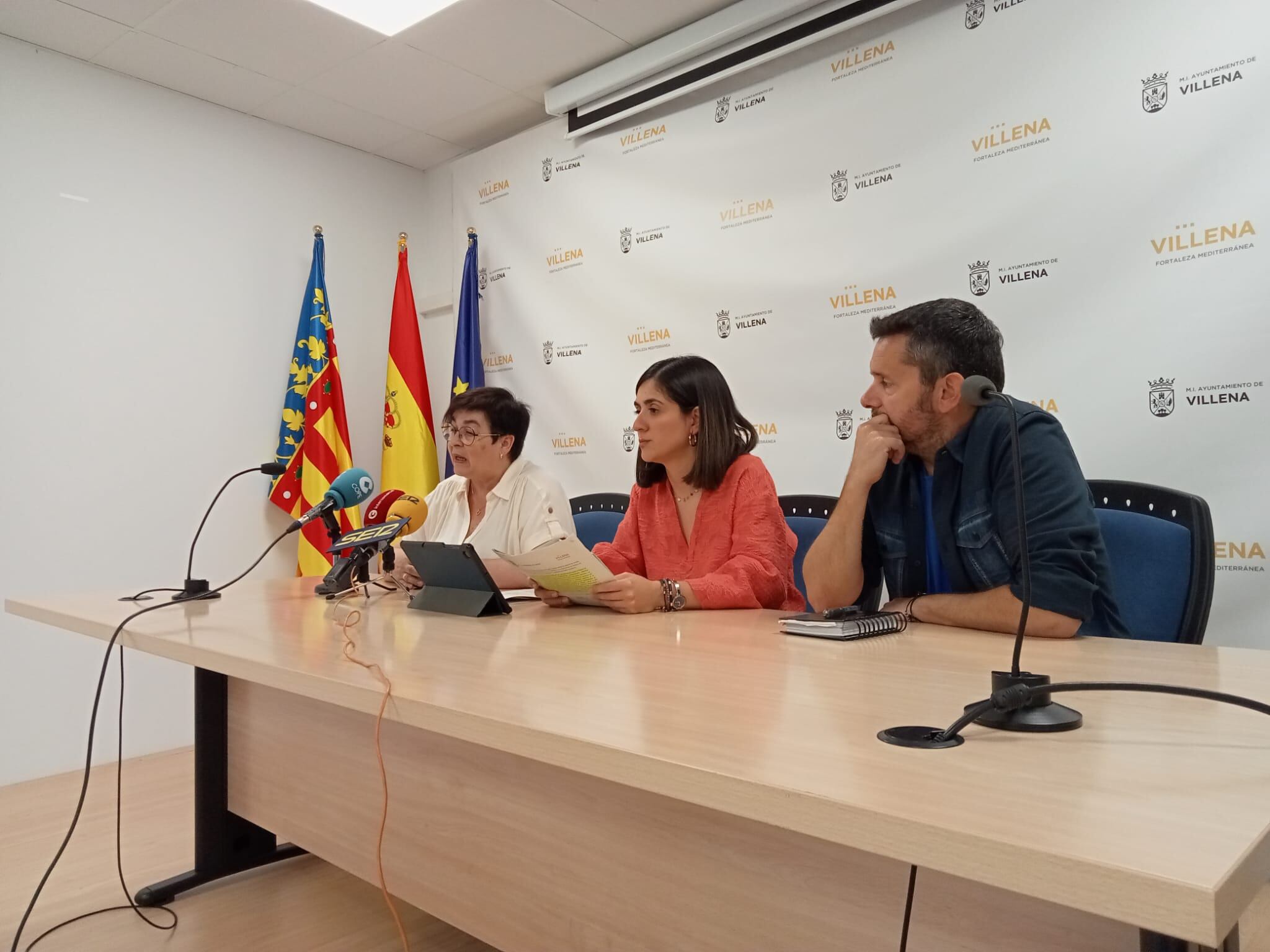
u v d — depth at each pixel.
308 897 1.80
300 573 3.40
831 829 0.57
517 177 3.59
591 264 3.34
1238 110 2.02
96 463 2.97
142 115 3.14
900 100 2.56
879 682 0.94
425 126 3.57
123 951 1.58
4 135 2.81
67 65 2.96
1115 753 0.67
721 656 1.11
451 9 2.75
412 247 3.98
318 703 1.55
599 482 3.34
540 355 3.52
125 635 1.41
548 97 3.27
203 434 3.23
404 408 3.67
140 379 3.08
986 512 1.38
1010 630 1.27
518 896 1.14
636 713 0.81
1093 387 2.22
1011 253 2.36
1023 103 2.34
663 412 1.85
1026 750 0.68
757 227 2.88
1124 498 1.50
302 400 3.46
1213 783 0.60
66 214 2.94
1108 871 0.46
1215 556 2.02
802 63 2.76
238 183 3.39
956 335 1.39
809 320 2.76
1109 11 2.20
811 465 2.76
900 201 2.56
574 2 2.72
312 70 3.10
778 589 1.75
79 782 2.69
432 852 1.28
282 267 3.51
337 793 1.49
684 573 1.89
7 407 2.78
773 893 0.86
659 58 2.91
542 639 1.26
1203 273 2.07
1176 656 1.08
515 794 1.14
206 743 1.84
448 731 0.84
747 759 0.66
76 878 1.92
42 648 2.80
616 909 1.01
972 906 0.73
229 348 3.32
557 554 1.49
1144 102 2.15
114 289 3.04
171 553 3.13
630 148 3.20
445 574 1.60
